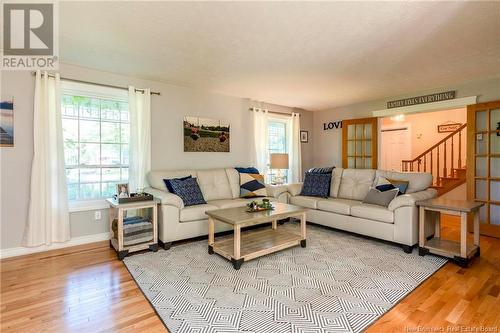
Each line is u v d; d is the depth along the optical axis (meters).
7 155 3.02
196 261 2.87
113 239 3.27
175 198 3.30
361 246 3.36
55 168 3.23
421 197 3.27
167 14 2.17
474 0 1.95
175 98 4.26
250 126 5.20
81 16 2.21
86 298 2.12
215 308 1.98
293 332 1.71
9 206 3.03
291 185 4.70
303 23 2.31
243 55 3.03
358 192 4.23
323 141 6.33
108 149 3.78
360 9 2.08
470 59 3.15
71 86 3.38
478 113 4.11
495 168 3.97
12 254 3.02
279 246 3.03
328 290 2.25
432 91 4.50
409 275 2.53
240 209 3.28
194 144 4.45
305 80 3.99
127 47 2.82
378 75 3.76
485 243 3.54
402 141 7.56
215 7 2.06
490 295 2.16
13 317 1.87
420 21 2.27
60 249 3.26
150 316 1.89
